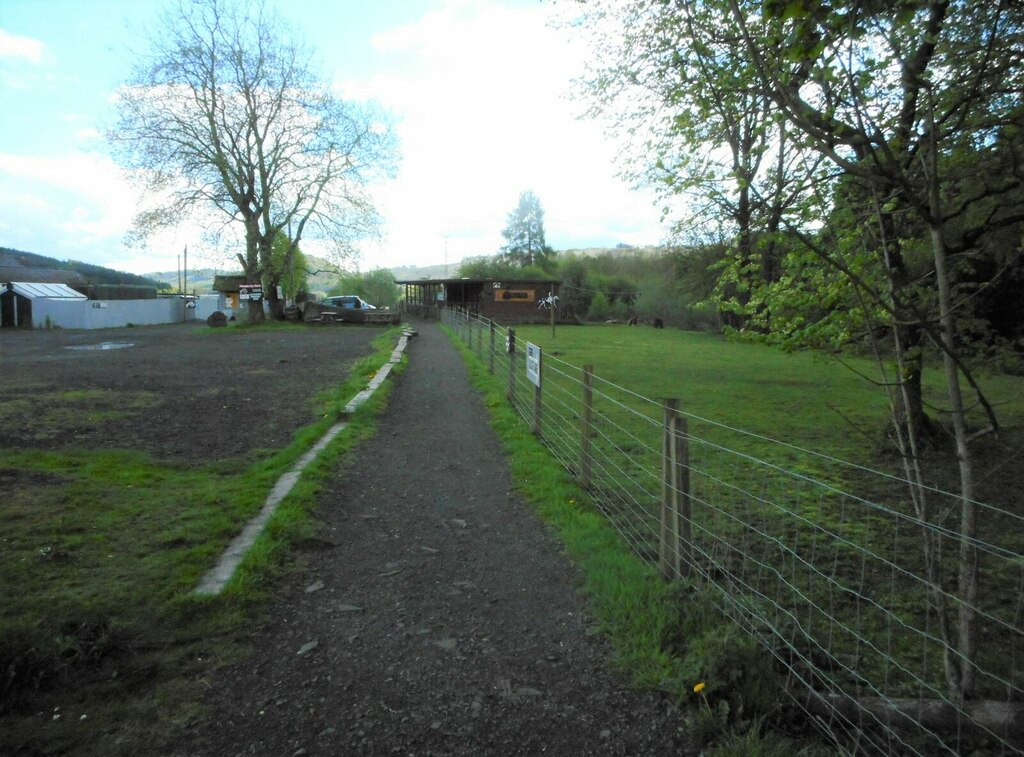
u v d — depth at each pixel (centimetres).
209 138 3481
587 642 391
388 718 320
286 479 672
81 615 380
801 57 305
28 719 302
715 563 449
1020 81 402
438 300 5109
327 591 457
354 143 3656
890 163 283
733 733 298
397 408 1160
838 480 739
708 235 1456
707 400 1291
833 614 431
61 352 2195
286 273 4069
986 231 513
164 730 302
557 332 3562
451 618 422
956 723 305
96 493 604
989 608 450
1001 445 870
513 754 296
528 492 681
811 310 503
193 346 2453
